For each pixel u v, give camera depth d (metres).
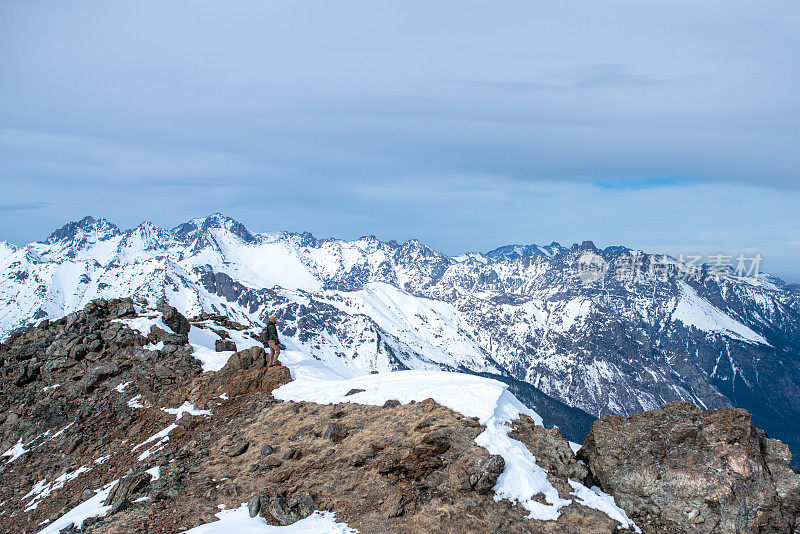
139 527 22.72
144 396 40.34
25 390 46.66
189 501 24.50
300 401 33.88
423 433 25.27
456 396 28.25
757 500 21.20
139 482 27.00
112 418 39.00
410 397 29.58
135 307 54.78
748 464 21.86
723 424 23.22
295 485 23.84
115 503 25.91
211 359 45.41
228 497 24.30
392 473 23.25
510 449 24.05
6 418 43.97
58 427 40.91
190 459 29.39
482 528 20.08
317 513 21.83
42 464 36.34
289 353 45.16
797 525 20.89
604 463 24.33
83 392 43.81
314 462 25.48
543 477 23.05
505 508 21.11
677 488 22.08
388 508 21.34
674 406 25.14
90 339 49.62
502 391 28.98
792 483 21.53
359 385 33.78
